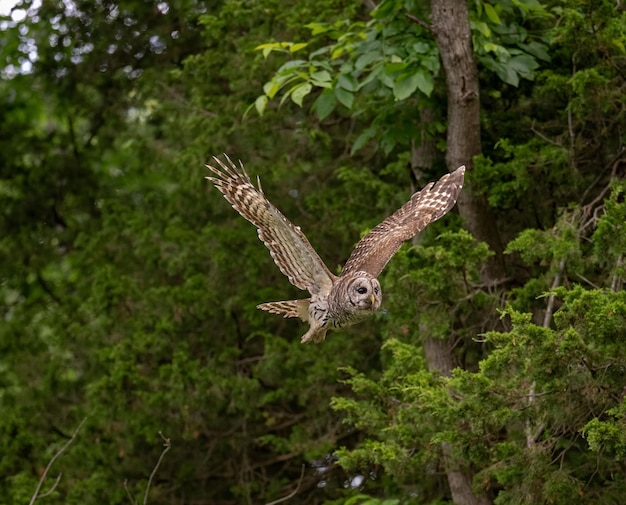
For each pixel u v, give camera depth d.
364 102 16.69
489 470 12.30
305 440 17.69
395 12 14.87
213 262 19.03
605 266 12.98
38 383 20.47
